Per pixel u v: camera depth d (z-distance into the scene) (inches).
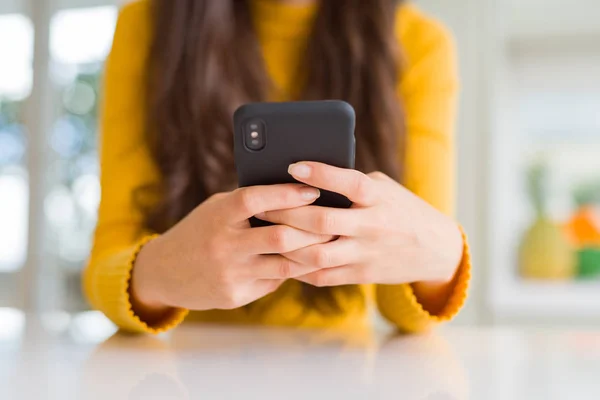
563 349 25.5
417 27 43.0
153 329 27.5
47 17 102.7
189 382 18.8
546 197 77.2
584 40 79.4
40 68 102.7
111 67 40.6
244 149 21.9
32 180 103.0
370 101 38.9
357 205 23.4
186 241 24.4
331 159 22.1
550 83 82.2
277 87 41.0
